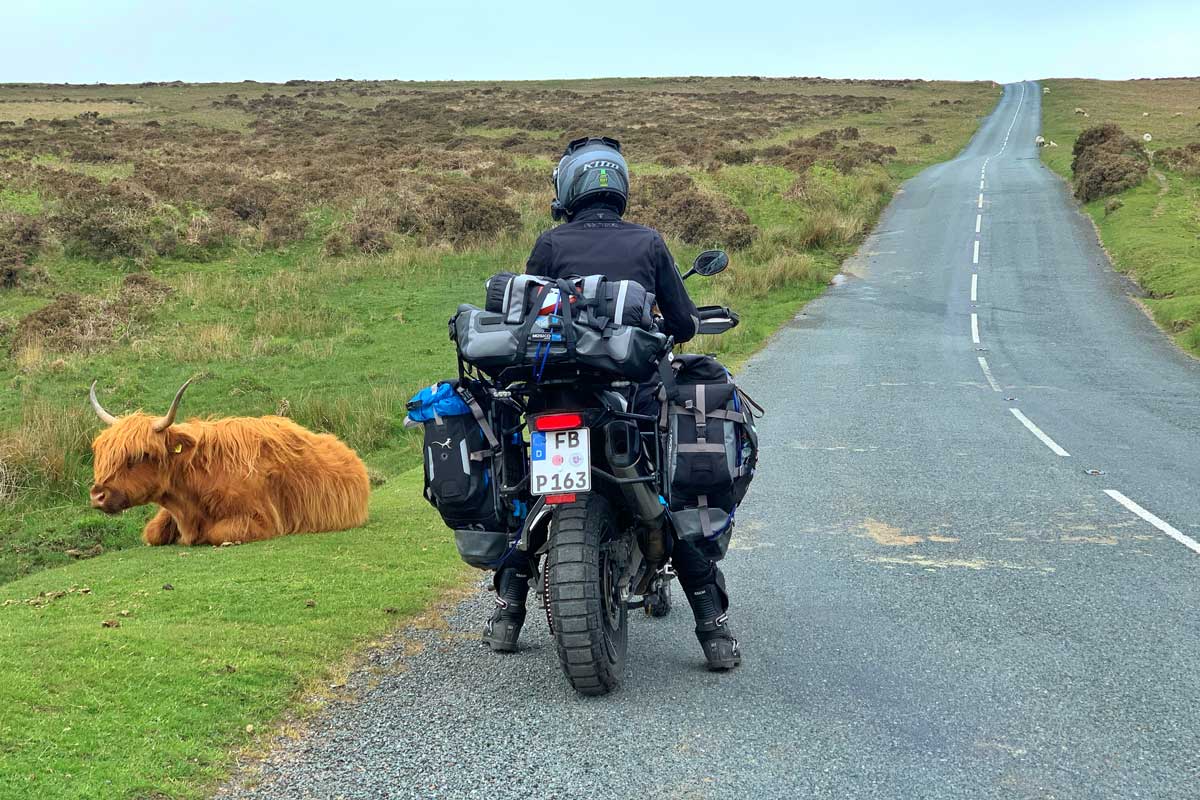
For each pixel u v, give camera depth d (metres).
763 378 17.31
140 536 10.27
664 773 3.73
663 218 34.06
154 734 3.92
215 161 41.09
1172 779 3.66
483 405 4.49
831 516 8.38
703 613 4.85
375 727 4.18
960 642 5.25
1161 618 5.64
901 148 65.81
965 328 23.61
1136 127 68.06
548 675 4.81
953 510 8.54
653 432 4.46
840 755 3.87
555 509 4.31
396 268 27.11
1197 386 16.78
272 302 23.53
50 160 38.59
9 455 11.61
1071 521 8.12
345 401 15.21
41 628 5.25
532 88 100.75
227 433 8.25
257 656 4.86
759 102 89.50
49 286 23.44
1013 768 3.75
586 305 4.08
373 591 6.20
